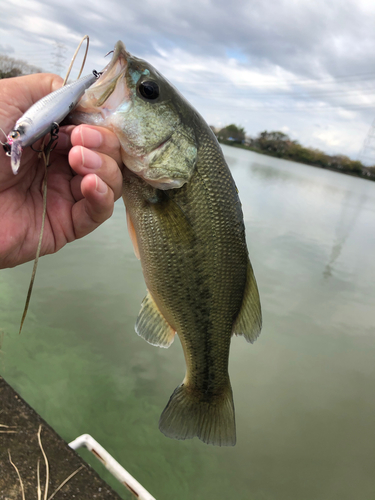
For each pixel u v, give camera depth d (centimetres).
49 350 62
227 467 50
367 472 53
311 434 59
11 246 23
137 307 82
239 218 26
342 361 82
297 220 218
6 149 18
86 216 25
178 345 73
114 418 52
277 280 121
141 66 22
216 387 30
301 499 47
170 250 25
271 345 83
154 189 24
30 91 22
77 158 20
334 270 143
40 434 35
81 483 32
